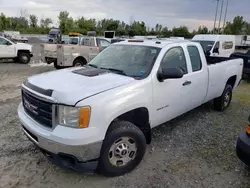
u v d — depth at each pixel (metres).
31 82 3.12
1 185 2.90
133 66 3.62
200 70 4.47
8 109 5.62
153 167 3.35
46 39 47.38
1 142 3.94
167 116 3.83
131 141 3.13
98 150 2.73
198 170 3.31
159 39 4.40
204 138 4.29
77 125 2.59
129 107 3.00
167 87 3.63
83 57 11.51
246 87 9.30
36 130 2.78
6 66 14.02
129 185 2.96
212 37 13.65
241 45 39.44
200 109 5.90
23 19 70.94
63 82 3.01
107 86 2.94
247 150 2.85
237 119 5.30
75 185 2.94
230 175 3.22
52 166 3.31
